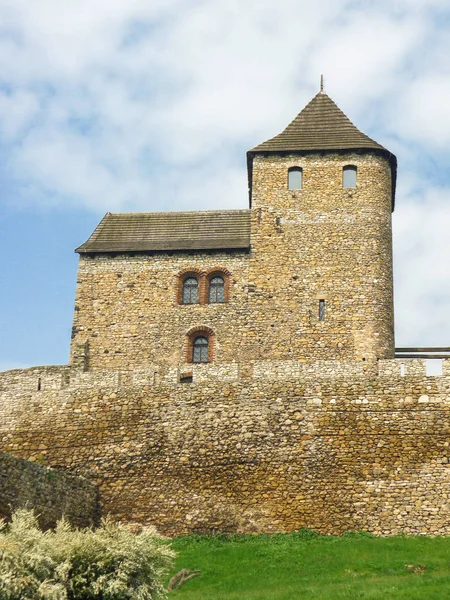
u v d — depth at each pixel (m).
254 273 47.38
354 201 48.31
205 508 36.72
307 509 36.00
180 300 47.69
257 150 49.41
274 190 48.84
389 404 37.50
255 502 36.47
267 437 37.66
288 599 27.34
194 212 51.53
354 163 49.03
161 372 39.88
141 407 39.38
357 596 27.00
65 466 39.06
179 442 38.22
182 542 35.28
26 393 41.25
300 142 49.91
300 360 45.47
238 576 31.08
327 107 52.66
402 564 31.09
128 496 37.53
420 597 26.50
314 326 46.00
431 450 36.34
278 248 47.69
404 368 38.09
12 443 40.38
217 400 38.75
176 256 48.34
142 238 49.78
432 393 37.41
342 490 36.12
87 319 47.59
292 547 33.62
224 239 48.84
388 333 45.97
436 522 35.06
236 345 46.16
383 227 47.81
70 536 24.16
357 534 35.09
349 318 46.00
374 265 46.97
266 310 46.56
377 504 35.66
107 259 48.62
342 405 37.78
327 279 46.84
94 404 40.03
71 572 23.42
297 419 37.78
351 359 45.25
